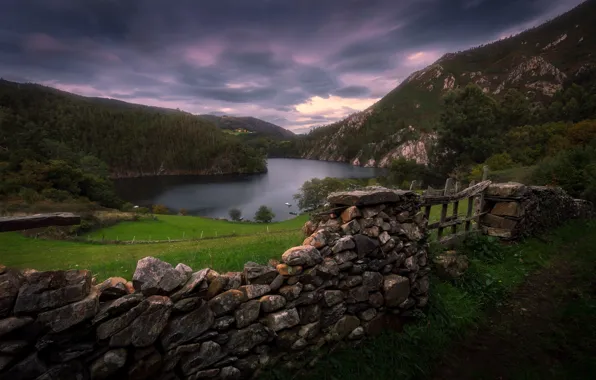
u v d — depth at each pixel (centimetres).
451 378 466
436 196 794
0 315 268
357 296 509
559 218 1288
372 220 550
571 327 543
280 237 1315
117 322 313
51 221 323
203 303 370
